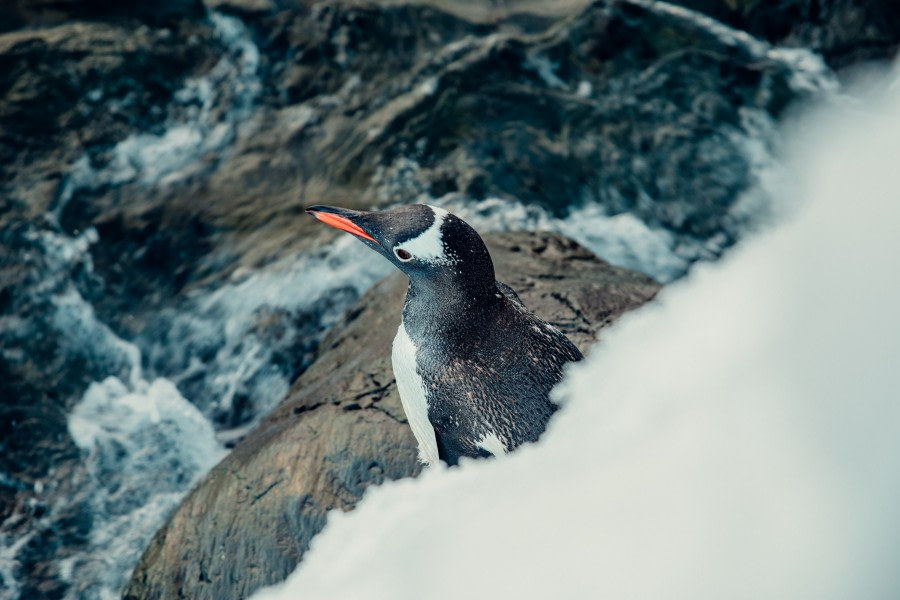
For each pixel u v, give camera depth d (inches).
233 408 432.8
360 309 384.2
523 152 506.6
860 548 164.1
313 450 289.0
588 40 559.8
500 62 545.0
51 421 422.3
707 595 167.6
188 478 406.3
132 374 445.7
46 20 540.1
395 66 539.8
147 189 493.0
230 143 511.8
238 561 276.5
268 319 442.3
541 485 204.1
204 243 473.1
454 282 237.3
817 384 192.5
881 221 233.9
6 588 359.3
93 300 461.1
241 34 541.6
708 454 189.9
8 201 479.2
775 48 577.9
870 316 203.0
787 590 163.3
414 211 241.9
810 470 177.6
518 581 184.1
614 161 512.4
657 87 547.2
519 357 234.2
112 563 368.5
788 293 224.2
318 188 490.9
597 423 217.9
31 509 390.0
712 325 230.5
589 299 322.7
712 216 505.4
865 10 569.6
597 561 180.2
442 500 220.1
